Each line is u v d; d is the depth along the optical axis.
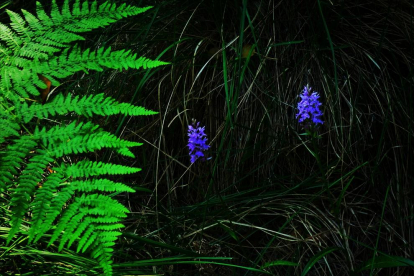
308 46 2.83
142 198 2.62
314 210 2.40
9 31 1.48
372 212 2.40
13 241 1.71
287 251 2.22
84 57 1.42
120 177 2.62
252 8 2.96
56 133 1.34
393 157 2.52
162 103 2.86
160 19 2.75
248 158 2.69
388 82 2.64
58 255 1.66
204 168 2.68
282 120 2.69
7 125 1.33
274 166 2.66
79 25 1.47
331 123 2.64
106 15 1.48
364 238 2.29
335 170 2.44
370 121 2.63
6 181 1.25
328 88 2.68
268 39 2.88
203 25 3.03
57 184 1.28
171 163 2.75
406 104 2.52
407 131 2.38
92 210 1.28
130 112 1.37
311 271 2.13
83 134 1.34
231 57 2.85
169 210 2.46
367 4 2.93
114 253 2.01
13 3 3.03
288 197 2.49
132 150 2.79
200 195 2.60
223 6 2.90
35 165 1.28
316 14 2.81
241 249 2.19
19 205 1.22
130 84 2.82
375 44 2.76
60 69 1.41
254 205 2.43
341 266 2.12
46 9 3.00
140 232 2.33
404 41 2.79
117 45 2.93
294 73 2.78
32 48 1.44
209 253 2.20
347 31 2.86
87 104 1.37
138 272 1.75
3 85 1.39
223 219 2.33
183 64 2.87
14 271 1.62
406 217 2.21
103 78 2.90
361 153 2.50
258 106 2.75
